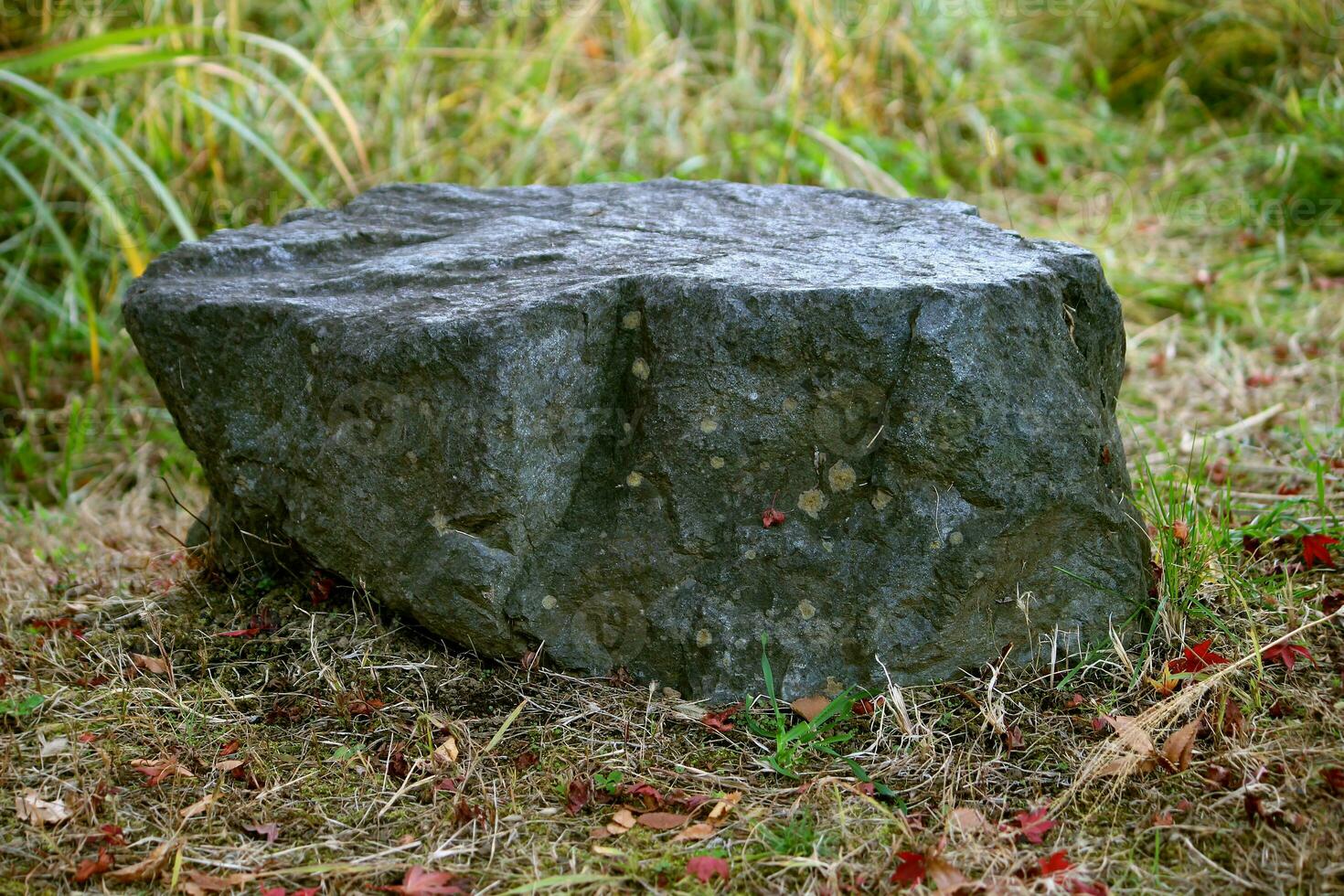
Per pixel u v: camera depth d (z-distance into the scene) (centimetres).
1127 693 192
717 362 188
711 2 395
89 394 305
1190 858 176
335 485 197
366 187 334
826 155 353
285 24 375
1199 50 430
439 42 374
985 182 380
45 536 250
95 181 325
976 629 192
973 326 185
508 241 208
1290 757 183
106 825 180
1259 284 324
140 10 349
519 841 179
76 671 202
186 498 272
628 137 356
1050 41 450
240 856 178
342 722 193
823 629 191
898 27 404
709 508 191
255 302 199
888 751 188
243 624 206
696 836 179
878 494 189
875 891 174
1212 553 209
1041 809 180
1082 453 190
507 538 192
